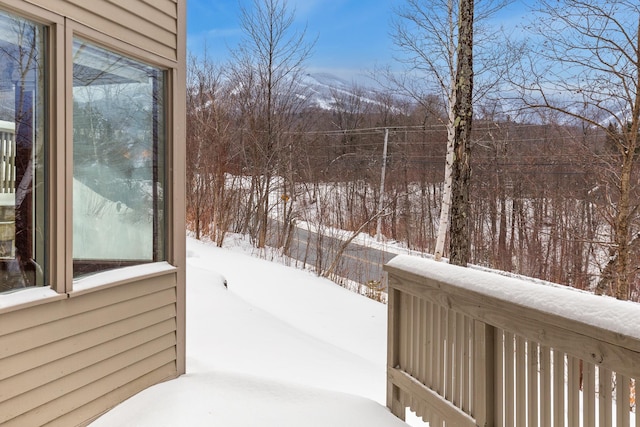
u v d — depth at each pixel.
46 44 2.19
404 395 2.56
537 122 11.48
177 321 3.13
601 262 9.65
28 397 2.11
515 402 1.79
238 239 14.95
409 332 2.53
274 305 7.70
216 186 14.74
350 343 6.05
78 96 2.42
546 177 11.94
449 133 9.16
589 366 1.42
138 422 2.37
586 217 10.23
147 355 2.85
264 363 4.07
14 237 2.10
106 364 2.54
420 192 17.92
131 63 2.76
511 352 1.81
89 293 2.43
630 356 1.26
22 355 2.08
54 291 2.21
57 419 2.24
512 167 13.41
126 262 2.76
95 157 2.54
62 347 2.27
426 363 2.36
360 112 21.25
